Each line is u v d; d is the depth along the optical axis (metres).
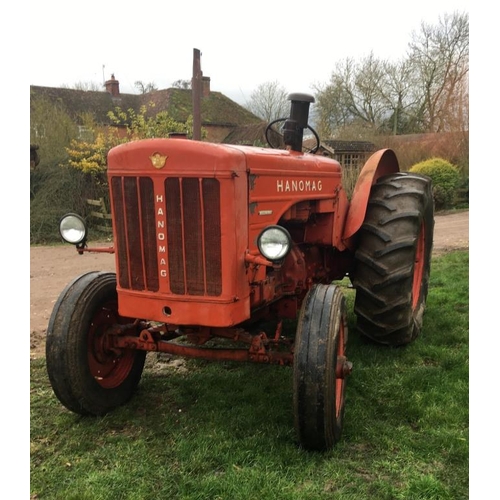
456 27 23.62
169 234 2.60
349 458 2.56
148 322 3.44
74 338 2.88
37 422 3.02
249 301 2.71
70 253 9.70
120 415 3.06
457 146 17.95
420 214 3.72
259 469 2.44
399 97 25.42
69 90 23.98
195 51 4.27
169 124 15.31
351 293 5.68
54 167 12.64
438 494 2.27
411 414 2.97
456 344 4.08
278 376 3.59
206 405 3.15
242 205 2.58
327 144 19.00
